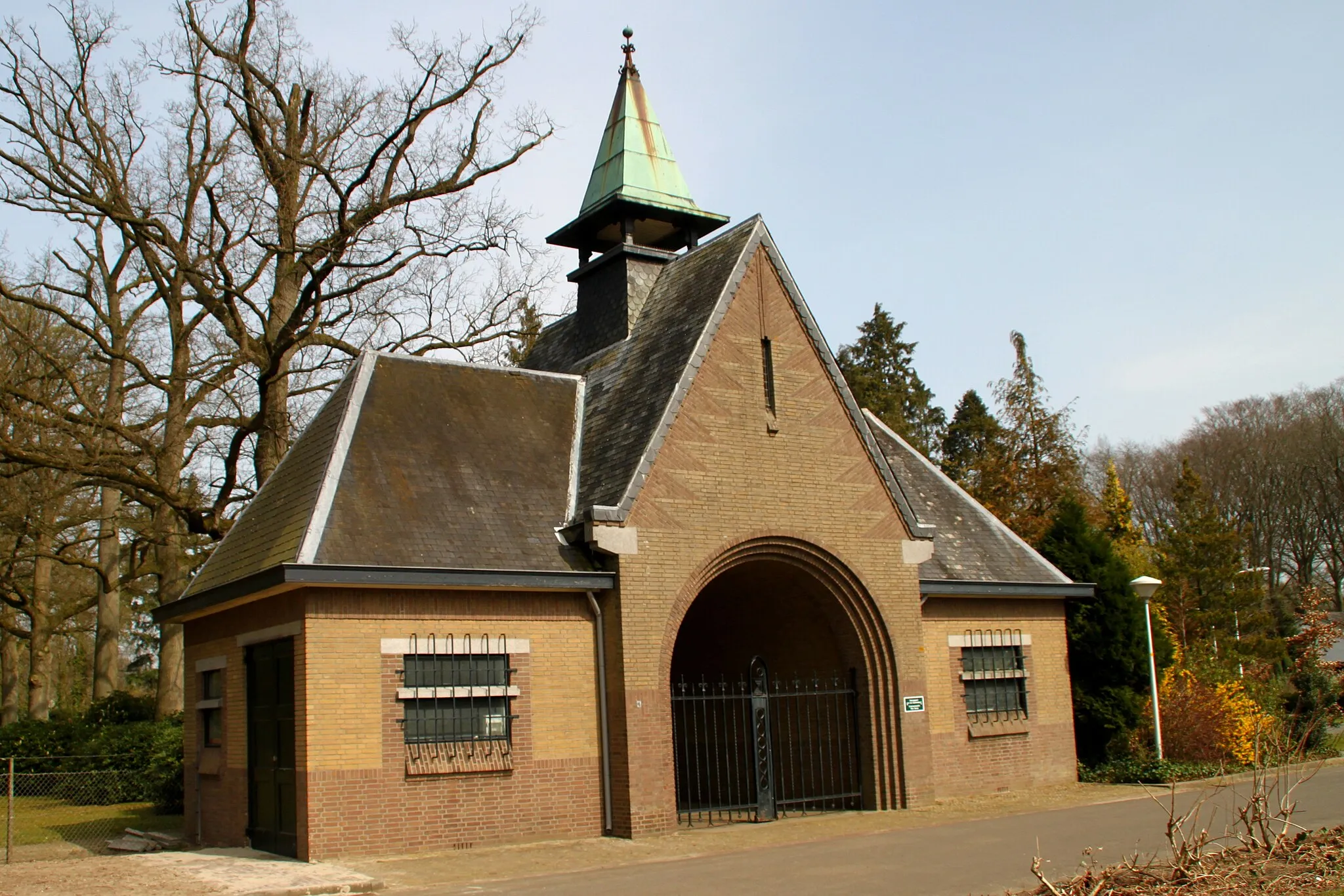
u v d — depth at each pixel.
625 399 19.25
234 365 26.73
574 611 16.92
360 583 15.01
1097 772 22.53
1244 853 12.52
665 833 16.53
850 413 19.66
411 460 17.44
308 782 14.58
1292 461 54.19
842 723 19.61
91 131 25.31
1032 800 19.67
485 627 16.17
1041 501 40.53
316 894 12.36
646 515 17.14
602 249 24.73
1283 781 20.61
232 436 32.56
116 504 35.00
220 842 17.42
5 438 23.98
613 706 16.73
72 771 25.34
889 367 53.66
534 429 19.50
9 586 32.38
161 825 20.58
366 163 25.23
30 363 26.64
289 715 15.37
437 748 15.55
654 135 23.45
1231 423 58.00
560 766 16.39
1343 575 54.41
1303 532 54.50
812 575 18.97
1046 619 22.42
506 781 15.95
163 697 29.75
